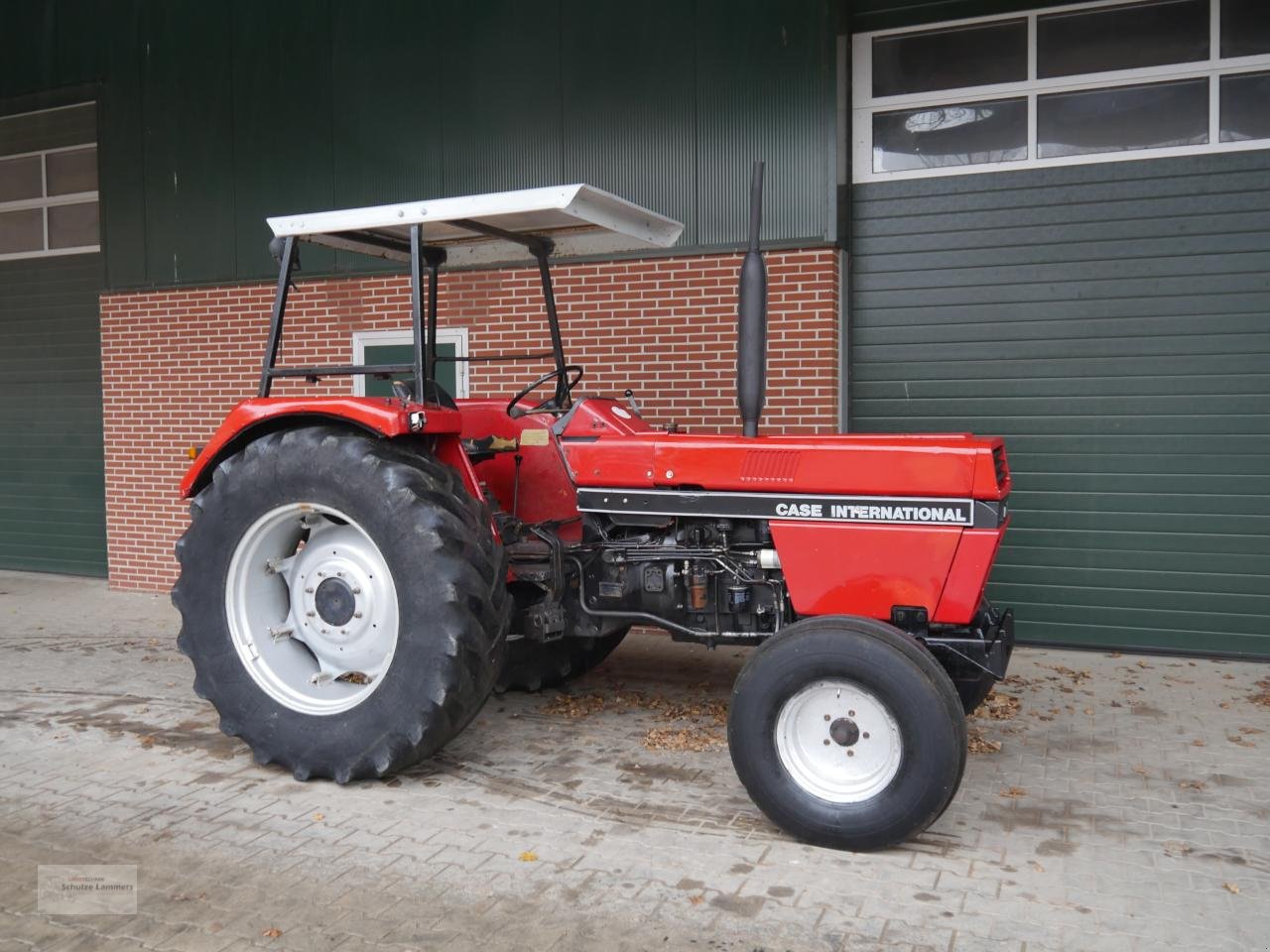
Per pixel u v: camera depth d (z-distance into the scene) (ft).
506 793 13.64
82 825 12.56
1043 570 21.74
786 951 9.74
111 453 29.04
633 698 17.99
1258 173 20.10
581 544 14.97
